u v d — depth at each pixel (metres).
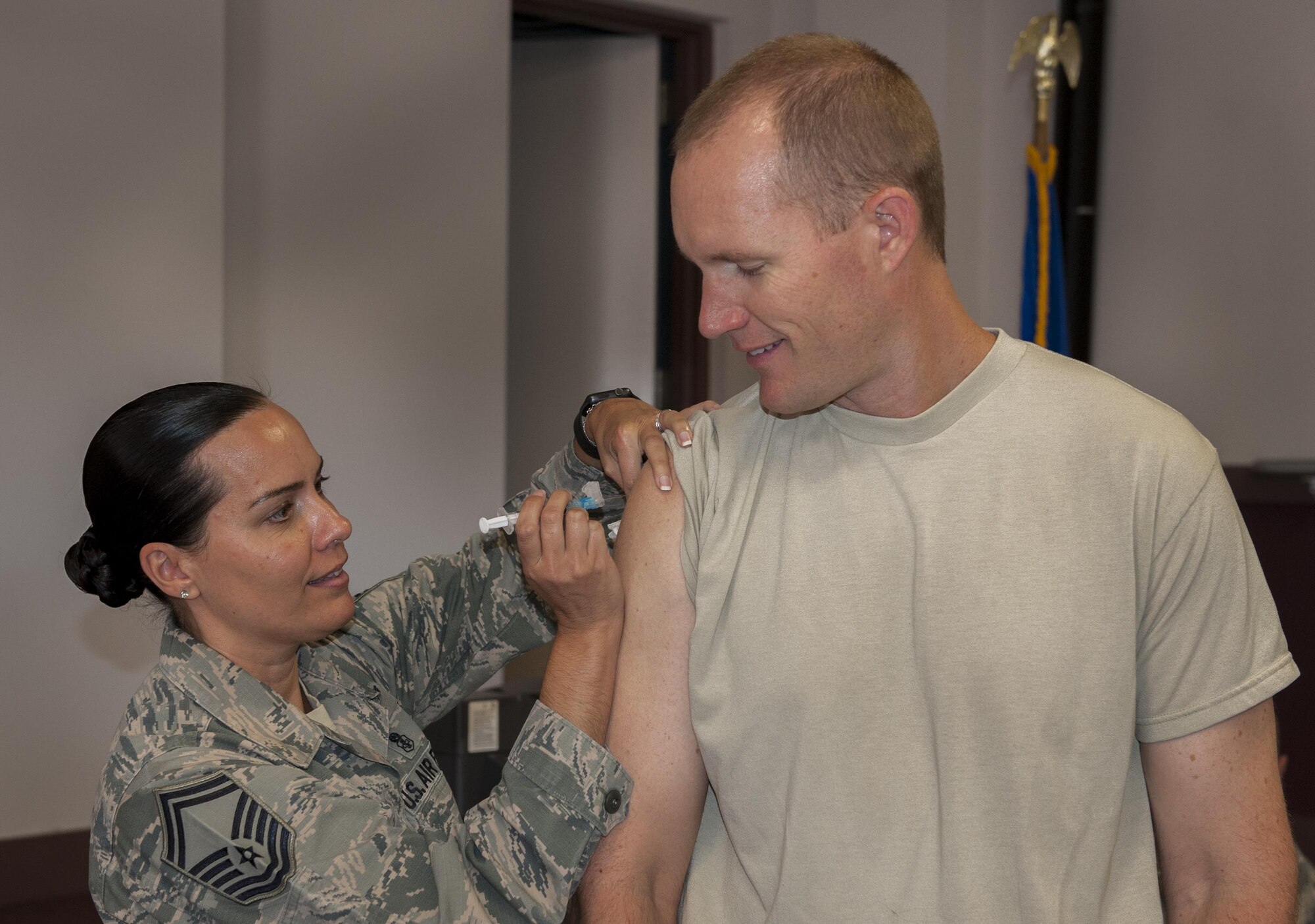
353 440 3.86
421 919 1.18
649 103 4.60
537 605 1.56
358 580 3.90
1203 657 1.06
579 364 4.77
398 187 3.87
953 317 1.09
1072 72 4.21
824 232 0.99
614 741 1.19
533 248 4.82
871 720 1.08
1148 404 1.10
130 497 1.25
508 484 4.93
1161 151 4.49
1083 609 1.05
